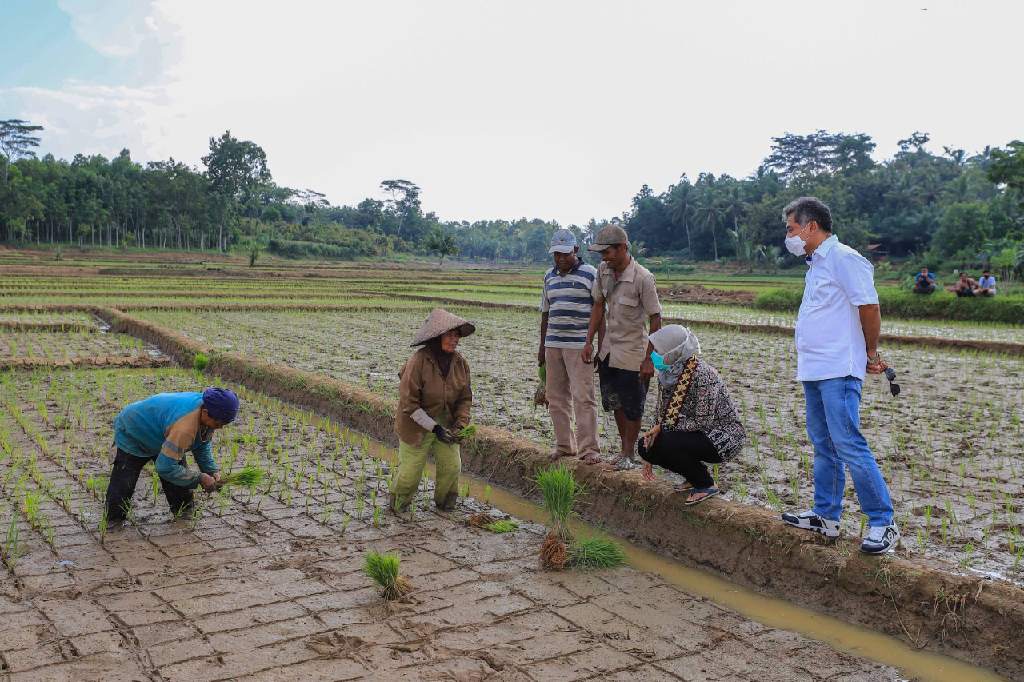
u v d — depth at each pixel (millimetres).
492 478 7062
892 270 84875
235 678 3559
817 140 145250
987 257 64312
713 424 5305
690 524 5387
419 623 4164
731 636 4152
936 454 7418
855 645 4156
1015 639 3850
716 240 110750
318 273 66188
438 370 5887
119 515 5461
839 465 4766
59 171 106500
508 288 46312
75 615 4141
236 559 4980
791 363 14039
